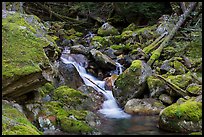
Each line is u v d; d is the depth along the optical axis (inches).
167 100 307.9
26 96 258.5
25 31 271.4
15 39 260.1
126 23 600.1
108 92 350.6
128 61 424.2
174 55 412.8
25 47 257.4
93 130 236.2
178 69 367.2
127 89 323.6
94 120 261.4
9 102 238.5
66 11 691.4
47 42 282.2
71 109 281.0
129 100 310.5
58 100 289.4
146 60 422.0
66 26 628.7
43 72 256.4
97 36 530.6
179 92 308.2
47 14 671.8
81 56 431.8
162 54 418.9
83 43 518.6
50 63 282.8
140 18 581.0
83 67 413.7
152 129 245.3
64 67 347.6
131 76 326.3
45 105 263.0
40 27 310.8
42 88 288.4
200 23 465.4
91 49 441.1
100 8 653.3
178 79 331.6
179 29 472.1
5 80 228.5
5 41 255.1
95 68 410.9
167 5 549.6
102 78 399.2
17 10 504.4
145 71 333.1
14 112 224.4
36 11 664.4
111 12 617.9
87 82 367.2
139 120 272.7
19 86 237.0
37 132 203.9
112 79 370.9
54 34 549.0
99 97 326.6
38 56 256.4
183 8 506.6
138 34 490.9
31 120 239.1
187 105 244.2
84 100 302.5
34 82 242.5
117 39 500.7
